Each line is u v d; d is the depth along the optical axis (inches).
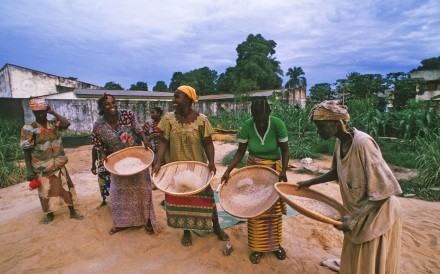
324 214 89.7
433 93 1187.9
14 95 955.3
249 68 1943.9
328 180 96.0
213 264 114.1
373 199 73.1
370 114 454.6
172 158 132.3
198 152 130.6
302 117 481.7
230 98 1369.3
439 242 135.1
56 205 149.9
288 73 2122.3
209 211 123.3
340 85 1011.3
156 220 152.4
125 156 141.4
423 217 164.6
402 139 407.5
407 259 121.4
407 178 251.8
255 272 109.9
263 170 117.4
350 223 75.5
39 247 127.4
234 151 377.1
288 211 168.7
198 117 126.6
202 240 131.9
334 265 112.0
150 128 210.4
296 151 341.4
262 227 111.6
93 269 111.7
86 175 265.7
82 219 153.6
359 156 75.2
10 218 163.0
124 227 142.0
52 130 147.9
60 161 150.6
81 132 634.2
